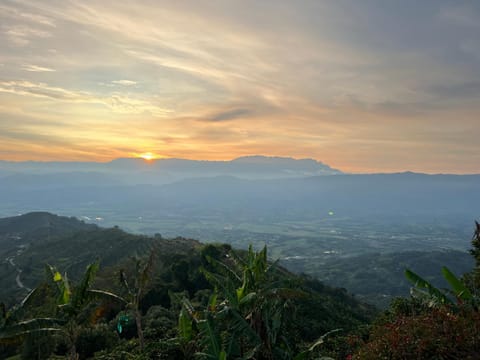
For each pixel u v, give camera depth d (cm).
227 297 1667
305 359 1656
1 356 2691
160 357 2044
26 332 1496
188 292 4569
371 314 5728
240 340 1731
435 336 1218
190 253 5859
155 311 3406
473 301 1534
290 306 1998
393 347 1236
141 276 2289
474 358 1127
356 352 1582
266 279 1812
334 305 4694
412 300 1977
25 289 7781
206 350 1580
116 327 3030
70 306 1608
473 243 1922
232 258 2023
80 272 8238
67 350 2656
